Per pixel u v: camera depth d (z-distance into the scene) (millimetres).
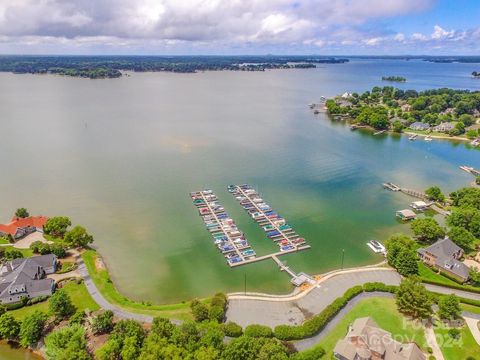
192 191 154000
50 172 171625
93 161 187625
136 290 94938
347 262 107188
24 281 88625
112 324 78500
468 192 139750
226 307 85688
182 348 66625
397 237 109938
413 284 83125
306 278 97375
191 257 109500
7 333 75875
